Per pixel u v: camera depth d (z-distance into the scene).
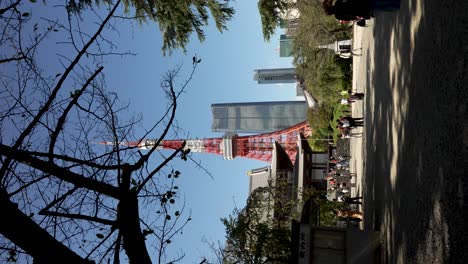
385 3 13.18
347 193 30.61
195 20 24.84
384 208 14.84
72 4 20.09
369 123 20.89
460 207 7.60
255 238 22.00
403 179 11.90
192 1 24.73
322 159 49.25
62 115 6.72
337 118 42.09
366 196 20.94
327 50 39.00
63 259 5.14
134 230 6.08
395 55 13.83
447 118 8.42
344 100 29.67
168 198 7.30
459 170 7.75
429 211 9.27
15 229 5.07
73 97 7.26
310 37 38.41
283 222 24.00
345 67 40.16
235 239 21.22
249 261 20.53
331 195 39.16
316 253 15.27
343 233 15.16
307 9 36.25
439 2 9.16
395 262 12.61
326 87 41.53
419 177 10.16
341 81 40.47
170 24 24.53
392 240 13.16
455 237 7.77
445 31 8.72
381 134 16.17
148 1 23.64
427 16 10.08
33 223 5.20
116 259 5.91
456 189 7.83
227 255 20.88
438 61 9.09
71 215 6.16
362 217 22.81
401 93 12.69
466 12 7.67
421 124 10.23
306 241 15.33
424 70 10.18
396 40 13.74
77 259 5.21
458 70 7.95
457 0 8.09
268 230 21.22
